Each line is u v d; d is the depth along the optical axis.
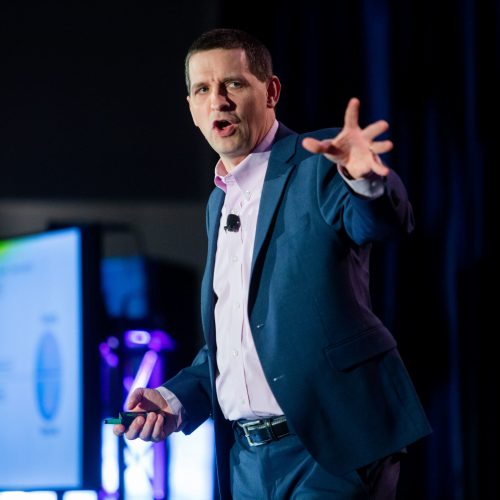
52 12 14.46
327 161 6.28
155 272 13.76
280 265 6.28
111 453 12.50
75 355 11.16
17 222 14.28
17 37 14.47
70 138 14.33
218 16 13.94
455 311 12.17
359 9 12.96
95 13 14.40
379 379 6.11
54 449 11.30
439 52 12.46
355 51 12.93
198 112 6.67
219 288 6.73
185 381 7.27
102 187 14.26
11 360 11.83
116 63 14.34
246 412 6.50
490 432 11.88
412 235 12.46
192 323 13.84
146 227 14.14
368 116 12.80
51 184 14.33
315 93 13.04
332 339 6.11
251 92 6.57
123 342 11.99
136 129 14.28
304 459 6.33
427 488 12.23
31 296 11.71
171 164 14.19
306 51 13.11
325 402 6.11
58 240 11.43
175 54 14.27
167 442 12.23
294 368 6.15
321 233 6.18
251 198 6.68
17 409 11.70
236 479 6.71
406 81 12.60
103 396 12.66
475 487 11.92
